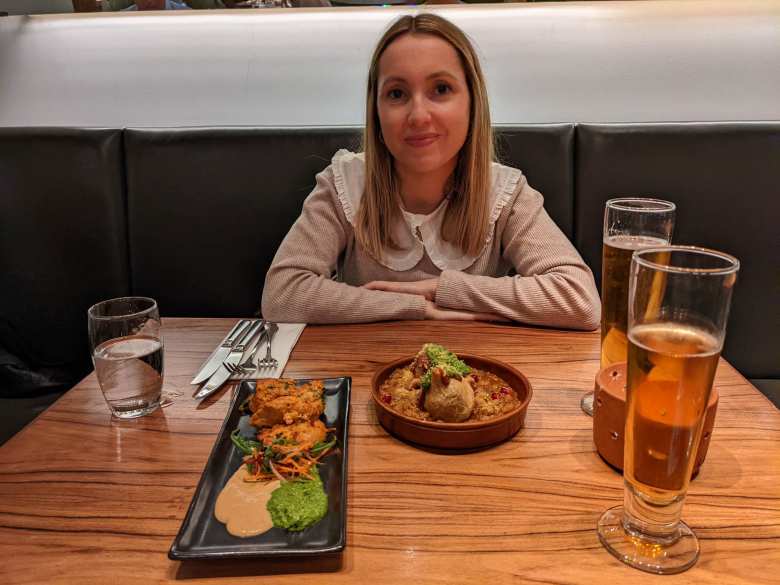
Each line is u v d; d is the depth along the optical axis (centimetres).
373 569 59
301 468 72
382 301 127
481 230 150
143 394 89
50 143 182
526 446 79
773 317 177
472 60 137
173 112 210
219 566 60
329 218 154
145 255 189
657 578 57
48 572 59
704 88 196
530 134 179
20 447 81
